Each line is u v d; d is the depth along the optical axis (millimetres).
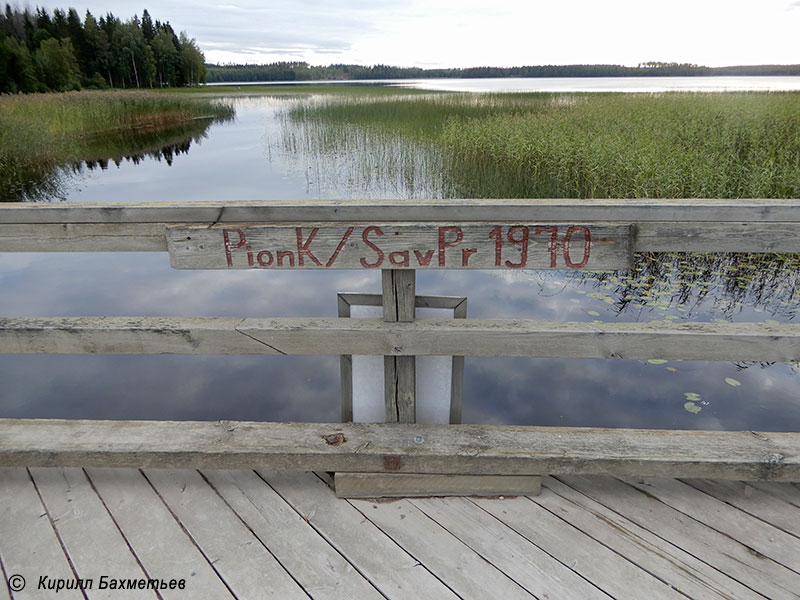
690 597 1464
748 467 1719
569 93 29625
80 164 13852
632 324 1746
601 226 1561
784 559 1578
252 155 14992
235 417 3279
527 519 1731
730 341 1674
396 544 1640
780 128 11711
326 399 3477
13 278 5793
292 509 1774
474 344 1731
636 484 1875
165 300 5156
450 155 11742
